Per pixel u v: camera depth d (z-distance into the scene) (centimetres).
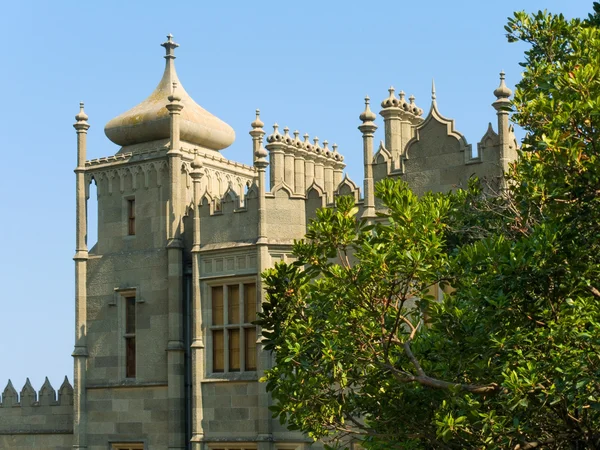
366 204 3497
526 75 2378
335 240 2186
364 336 2156
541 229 1981
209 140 4238
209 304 3788
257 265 3641
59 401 4256
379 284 2080
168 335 3906
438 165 3381
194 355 3766
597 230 1978
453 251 2491
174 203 3934
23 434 4319
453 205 2686
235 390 3681
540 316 1969
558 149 1902
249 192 3719
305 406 2292
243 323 3700
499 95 3269
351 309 2162
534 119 2314
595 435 1969
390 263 2050
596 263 2033
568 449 2053
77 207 4191
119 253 4094
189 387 3881
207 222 3809
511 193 2600
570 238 1938
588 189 1923
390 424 2220
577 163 1898
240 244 3691
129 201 4112
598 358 1789
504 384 1836
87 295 4156
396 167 3478
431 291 3300
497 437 1928
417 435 2170
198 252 3797
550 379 1850
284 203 3691
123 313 4075
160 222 4003
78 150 4209
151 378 3941
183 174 4009
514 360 1917
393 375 2152
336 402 2305
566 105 1891
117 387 4022
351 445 3478
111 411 4041
